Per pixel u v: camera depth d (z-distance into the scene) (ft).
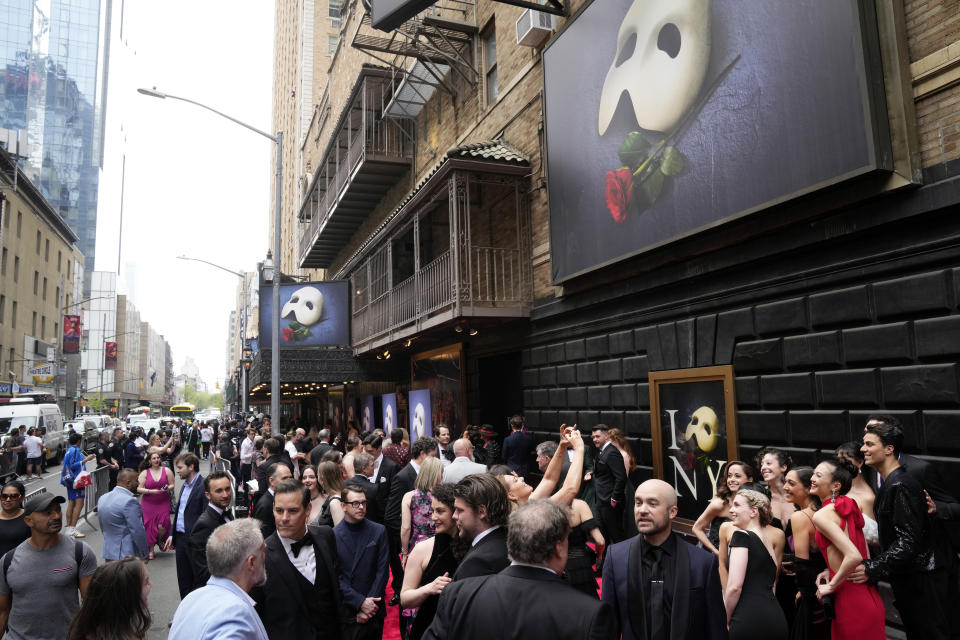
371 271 64.69
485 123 48.49
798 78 21.36
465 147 41.50
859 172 19.11
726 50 24.43
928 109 18.70
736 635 10.93
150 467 32.89
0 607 14.42
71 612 14.67
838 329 21.11
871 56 19.31
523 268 41.73
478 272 40.81
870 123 18.90
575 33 34.65
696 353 27.37
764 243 23.58
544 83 37.42
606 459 23.89
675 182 26.99
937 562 13.06
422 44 50.60
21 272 143.64
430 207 48.03
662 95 27.91
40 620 14.24
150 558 32.60
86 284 411.95
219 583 9.52
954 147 17.93
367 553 15.52
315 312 70.18
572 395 36.96
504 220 45.47
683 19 26.76
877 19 19.67
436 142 61.00
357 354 67.77
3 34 404.16
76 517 40.37
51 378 154.51
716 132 24.81
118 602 9.42
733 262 24.97
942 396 17.66
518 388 46.16
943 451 17.66
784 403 22.91
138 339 476.54
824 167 20.34
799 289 22.61
